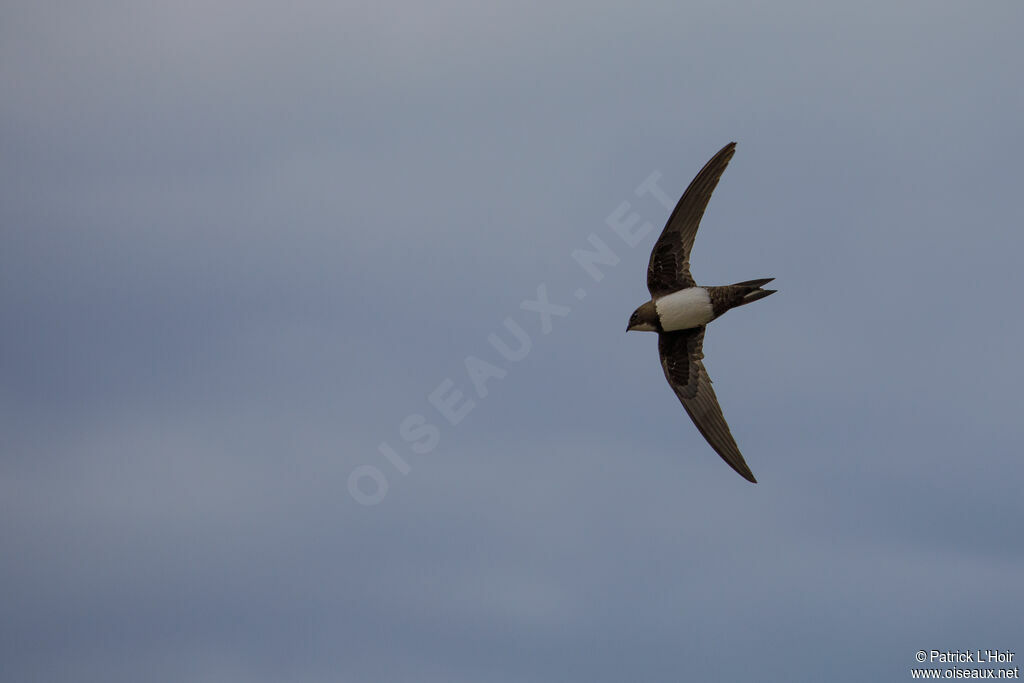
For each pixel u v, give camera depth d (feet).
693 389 70.54
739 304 67.46
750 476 67.72
